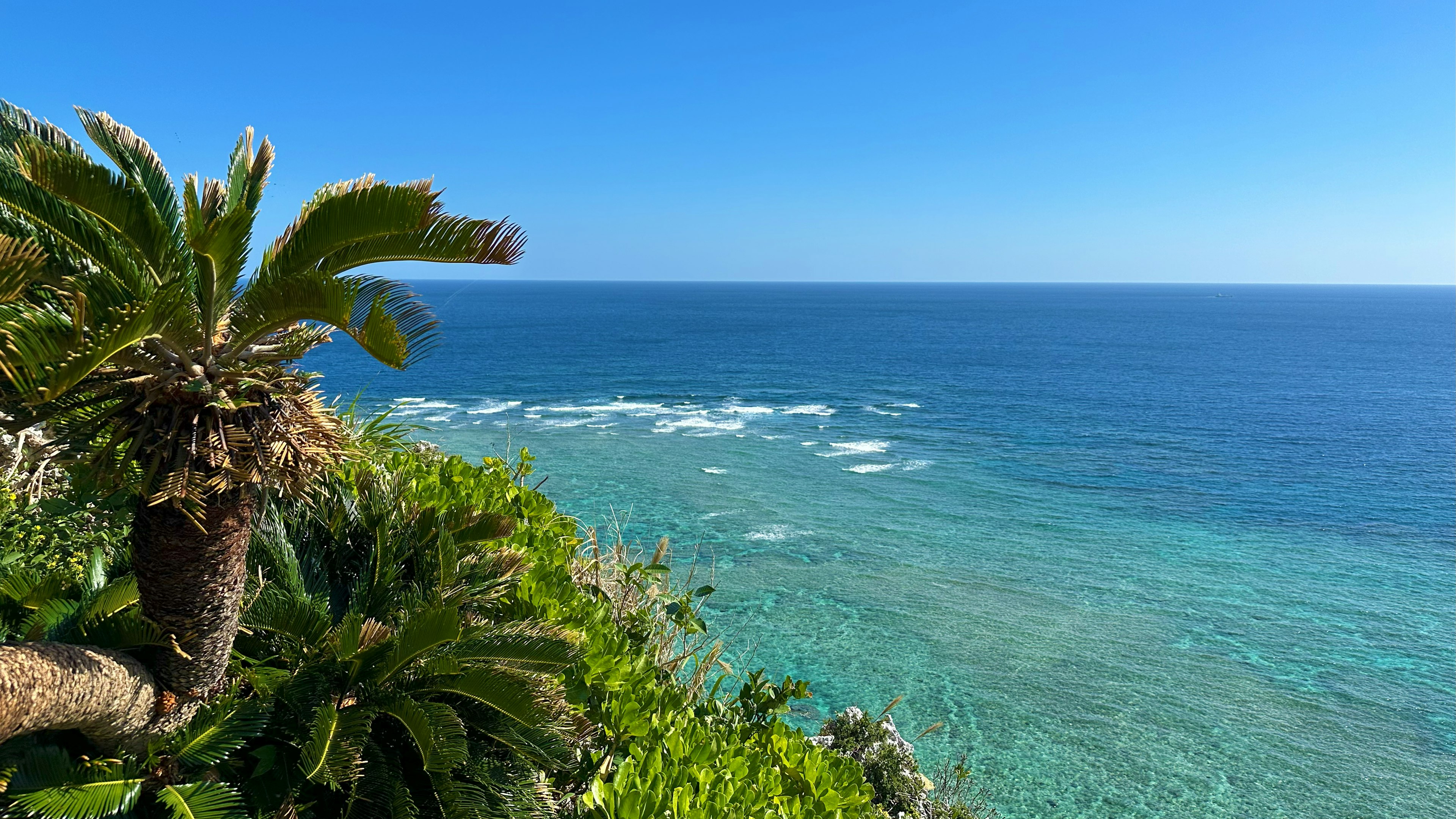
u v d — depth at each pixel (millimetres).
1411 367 100500
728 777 3666
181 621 3164
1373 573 29062
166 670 3203
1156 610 25359
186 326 2871
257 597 3826
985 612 24719
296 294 2922
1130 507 36969
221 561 3191
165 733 3217
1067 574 28234
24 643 2676
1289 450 50656
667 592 6621
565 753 3775
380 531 4531
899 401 69500
